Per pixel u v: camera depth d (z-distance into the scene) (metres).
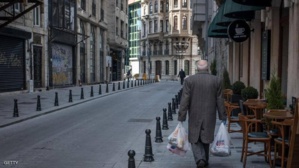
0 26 19.33
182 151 6.59
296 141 5.53
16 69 24.02
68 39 33.34
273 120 6.89
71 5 34.22
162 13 86.06
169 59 84.25
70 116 14.73
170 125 12.07
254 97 11.93
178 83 54.91
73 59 36.00
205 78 6.47
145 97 24.67
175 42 82.75
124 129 11.55
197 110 6.38
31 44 25.84
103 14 46.28
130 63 108.50
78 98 22.19
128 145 9.16
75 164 7.39
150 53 90.88
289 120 6.22
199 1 34.94
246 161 7.25
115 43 51.62
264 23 12.85
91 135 10.55
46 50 28.70
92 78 42.66
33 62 26.64
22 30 23.94
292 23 8.95
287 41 10.77
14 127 12.00
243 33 13.61
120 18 55.84
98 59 43.94
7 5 17.66
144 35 94.19
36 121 13.35
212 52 37.09
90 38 41.44
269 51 11.68
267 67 11.70
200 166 6.22
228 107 9.95
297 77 8.67
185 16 81.88
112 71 55.47
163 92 30.42
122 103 20.25
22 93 24.45
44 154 8.26
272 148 7.30
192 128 6.43
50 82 29.55
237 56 19.67
